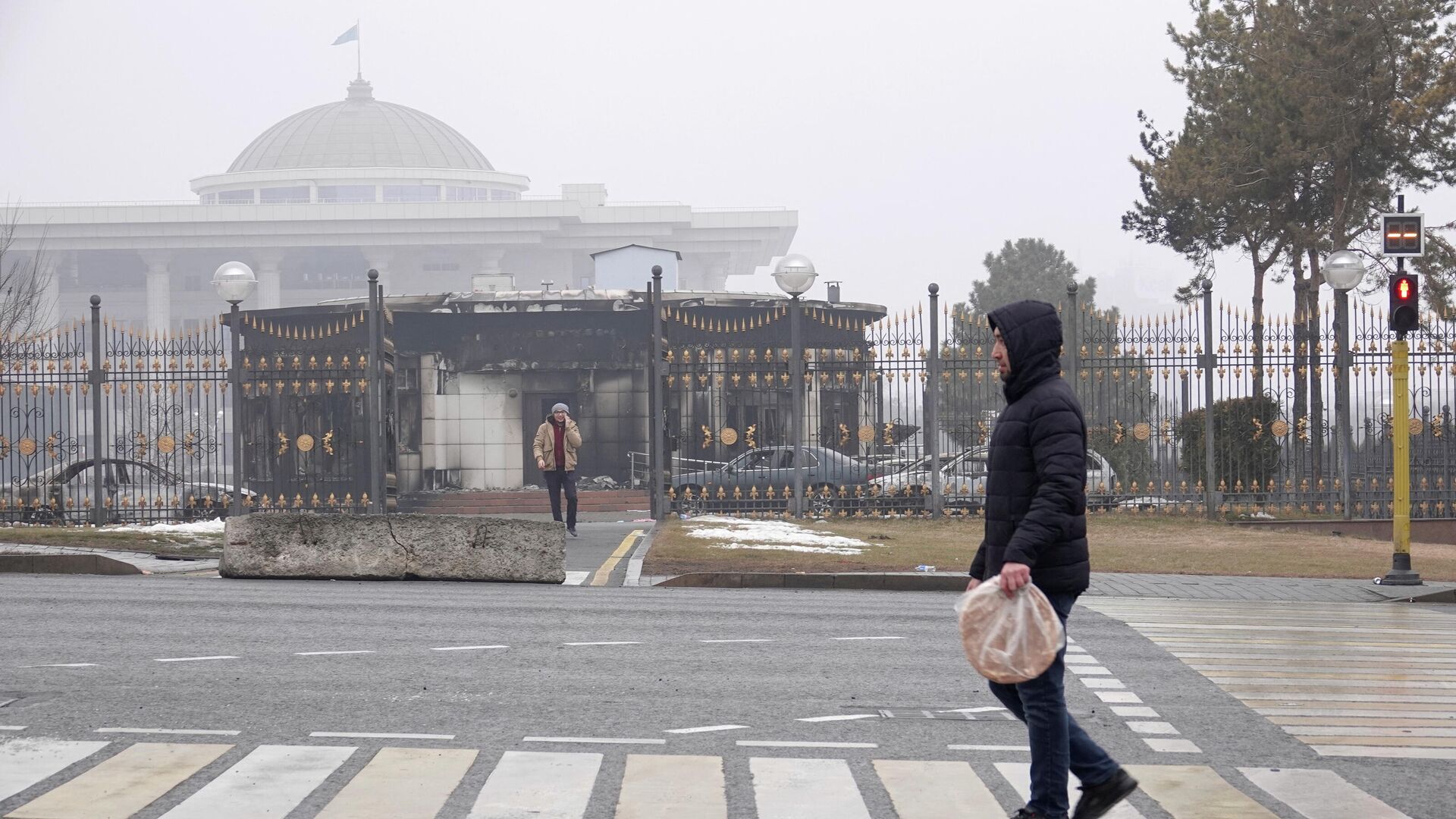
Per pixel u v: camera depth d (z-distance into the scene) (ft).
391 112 508.94
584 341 122.93
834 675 30.25
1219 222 103.86
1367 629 38.68
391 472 73.87
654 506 75.87
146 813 18.76
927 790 20.48
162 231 417.69
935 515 75.82
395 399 76.18
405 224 428.56
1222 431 78.48
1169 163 106.01
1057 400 18.28
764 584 50.08
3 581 47.85
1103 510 78.43
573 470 67.72
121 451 74.79
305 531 50.14
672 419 93.61
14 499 77.36
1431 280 95.91
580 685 28.76
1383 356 75.82
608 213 443.73
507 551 50.16
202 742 23.17
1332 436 76.95
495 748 22.95
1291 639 36.42
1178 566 55.67
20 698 26.76
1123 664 32.37
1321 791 20.76
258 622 37.63
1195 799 20.13
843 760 22.41
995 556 18.54
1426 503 75.25
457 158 502.79
